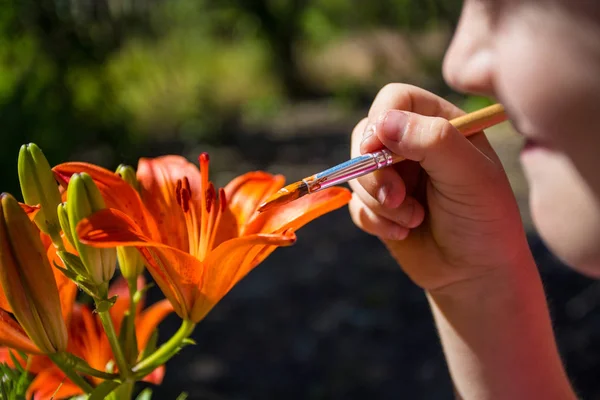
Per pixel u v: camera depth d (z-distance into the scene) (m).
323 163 2.31
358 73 3.52
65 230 0.29
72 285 0.31
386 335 1.29
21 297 0.28
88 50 1.68
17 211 0.27
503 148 2.15
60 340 0.29
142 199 0.32
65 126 1.46
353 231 1.79
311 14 3.36
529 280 0.36
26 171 0.30
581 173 0.25
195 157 2.28
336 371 1.18
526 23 0.24
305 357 1.23
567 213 0.26
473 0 0.29
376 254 1.64
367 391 1.12
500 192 0.33
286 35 3.29
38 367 0.32
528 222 1.65
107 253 0.29
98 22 1.81
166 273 0.30
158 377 0.35
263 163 2.29
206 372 1.17
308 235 1.78
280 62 3.34
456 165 0.31
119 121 1.80
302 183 0.30
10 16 1.55
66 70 1.61
